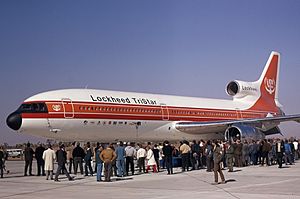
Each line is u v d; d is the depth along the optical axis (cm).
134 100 3172
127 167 2414
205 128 3503
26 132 2642
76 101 2778
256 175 2202
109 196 1444
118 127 3012
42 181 2103
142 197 1402
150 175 2392
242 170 2566
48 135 2703
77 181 2086
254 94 4512
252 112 4412
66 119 2697
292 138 3453
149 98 3341
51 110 2650
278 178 2016
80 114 2764
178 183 1878
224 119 4025
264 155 2978
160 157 3008
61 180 2156
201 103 3847
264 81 4681
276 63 4856
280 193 1434
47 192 1597
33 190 1675
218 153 1822
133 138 3241
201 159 2883
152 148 2648
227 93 4397
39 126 2620
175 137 3550
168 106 3447
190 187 1695
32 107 2634
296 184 1734
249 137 3297
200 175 2306
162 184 1850
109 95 3022
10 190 1678
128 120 3064
